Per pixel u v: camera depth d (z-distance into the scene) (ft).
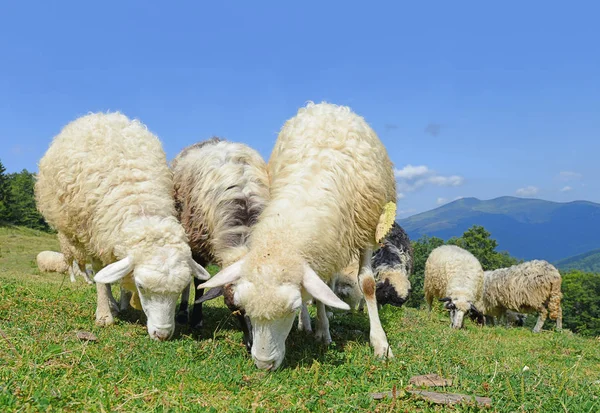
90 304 9.36
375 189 7.34
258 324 6.11
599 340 12.55
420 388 5.66
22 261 35.14
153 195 7.97
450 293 15.66
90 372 5.44
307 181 6.84
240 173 8.04
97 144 8.23
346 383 5.74
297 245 6.31
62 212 8.48
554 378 6.42
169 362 6.19
